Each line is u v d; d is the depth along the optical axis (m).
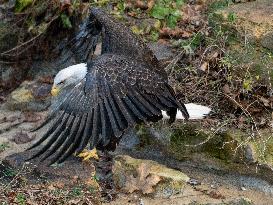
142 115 8.64
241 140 11.38
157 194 11.06
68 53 14.13
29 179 11.06
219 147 11.55
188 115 9.23
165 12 14.67
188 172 11.73
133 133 12.18
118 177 11.30
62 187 10.91
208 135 11.58
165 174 11.14
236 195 11.16
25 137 12.57
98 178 11.52
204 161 11.69
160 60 13.24
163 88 8.99
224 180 11.50
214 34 13.27
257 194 11.17
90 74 8.60
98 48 13.18
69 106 8.48
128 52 9.68
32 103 13.48
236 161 11.40
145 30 14.35
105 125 8.35
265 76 12.25
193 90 12.54
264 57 12.40
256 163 11.21
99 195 10.87
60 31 14.28
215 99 12.35
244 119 11.81
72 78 9.27
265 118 11.86
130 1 14.94
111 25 10.03
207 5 14.95
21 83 14.22
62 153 8.32
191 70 12.85
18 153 11.59
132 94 8.66
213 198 11.05
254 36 12.70
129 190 11.16
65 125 8.40
